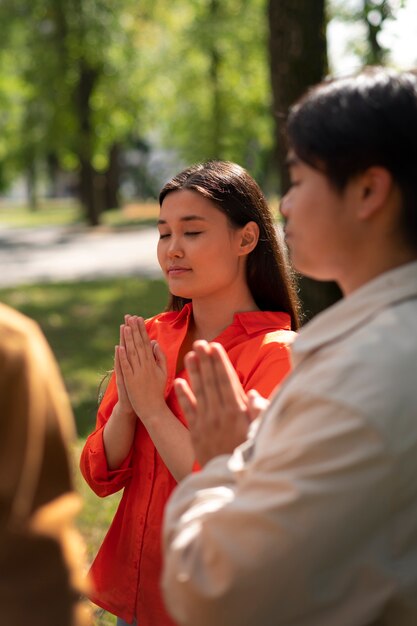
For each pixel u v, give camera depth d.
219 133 25.28
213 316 2.31
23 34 23.95
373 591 1.31
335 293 6.85
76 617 1.31
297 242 1.45
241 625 1.32
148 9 24.48
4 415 1.26
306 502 1.28
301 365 1.43
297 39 6.95
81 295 13.16
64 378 7.82
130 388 2.15
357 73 1.42
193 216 2.20
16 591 1.25
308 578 1.29
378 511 1.29
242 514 1.31
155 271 16.47
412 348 1.32
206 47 23.36
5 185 39.34
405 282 1.38
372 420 1.26
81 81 24.23
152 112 29.12
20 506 1.24
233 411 1.67
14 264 18.72
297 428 1.32
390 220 1.39
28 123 25.41
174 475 2.09
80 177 31.73
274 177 28.98
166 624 2.17
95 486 2.30
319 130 1.37
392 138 1.34
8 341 1.28
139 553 2.21
